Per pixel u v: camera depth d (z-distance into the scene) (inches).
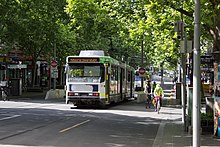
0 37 1712.6
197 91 376.8
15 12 1504.7
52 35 1777.8
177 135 637.3
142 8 858.1
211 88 1186.0
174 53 1374.3
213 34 675.4
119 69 1457.9
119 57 2142.0
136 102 1635.1
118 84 1434.5
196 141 374.3
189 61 1074.7
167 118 949.8
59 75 2721.5
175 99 1541.6
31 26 1675.7
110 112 1093.1
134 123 829.2
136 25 1022.4
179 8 734.5
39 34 1742.1
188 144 544.4
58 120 847.1
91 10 956.0
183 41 632.4
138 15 885.8
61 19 1770.4
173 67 3016.7
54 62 1790.1
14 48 2037.4
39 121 820.6
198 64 377.7
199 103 377.4
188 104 676.7
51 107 1230.3
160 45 1464.1
